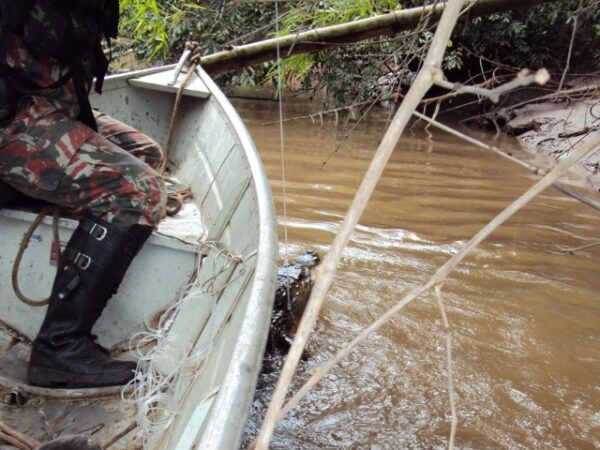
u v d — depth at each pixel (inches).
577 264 178.2
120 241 89.5
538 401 116.8
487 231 33.4
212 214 115.8
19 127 87.4
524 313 148.8
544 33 372.5
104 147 91.2
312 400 115.5
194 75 172.7
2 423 77.8
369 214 214.7
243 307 67.1
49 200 90.5
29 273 98.2
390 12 166.9
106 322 100.2
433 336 137.6
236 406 45.9
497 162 302.5
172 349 85.7
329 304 149.0
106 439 79.7
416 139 355.3
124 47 270.8
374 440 105.7
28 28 83.0
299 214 210.1
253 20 226.8
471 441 106.2
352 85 229.3
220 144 134.6
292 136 343.6
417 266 172.6
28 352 96.9
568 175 278.4
